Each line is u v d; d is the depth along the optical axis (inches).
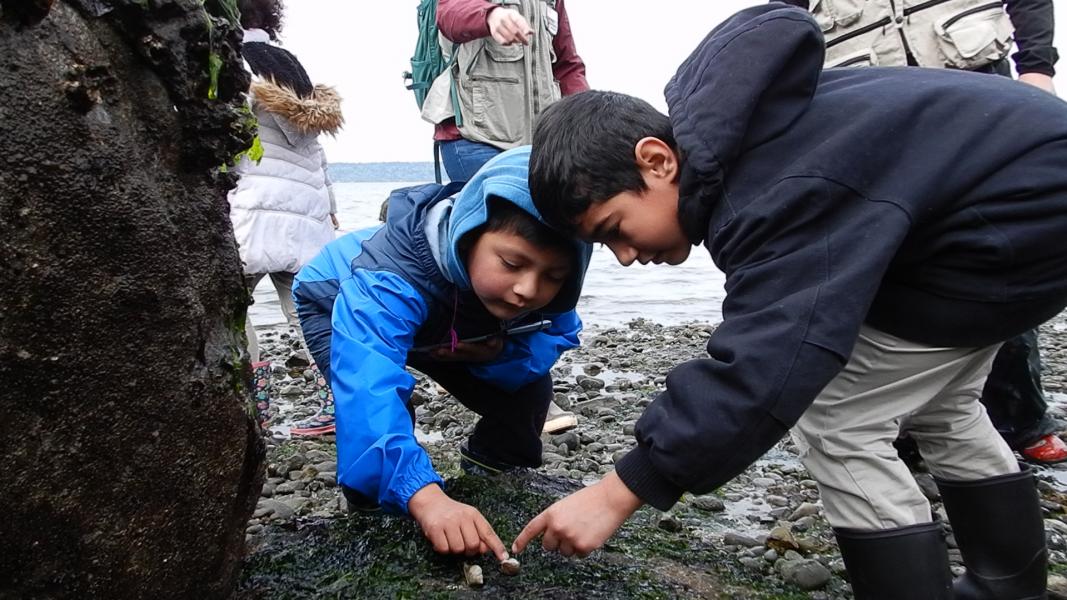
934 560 63.6
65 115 48.5
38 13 46.5
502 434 104.2
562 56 160.1
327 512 120.0
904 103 63.7
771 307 59.5
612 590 75.4
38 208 47.5
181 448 58.0
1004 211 60.8
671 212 69.8
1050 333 316.5
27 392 48.6
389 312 84.4
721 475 61.6
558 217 73.8
